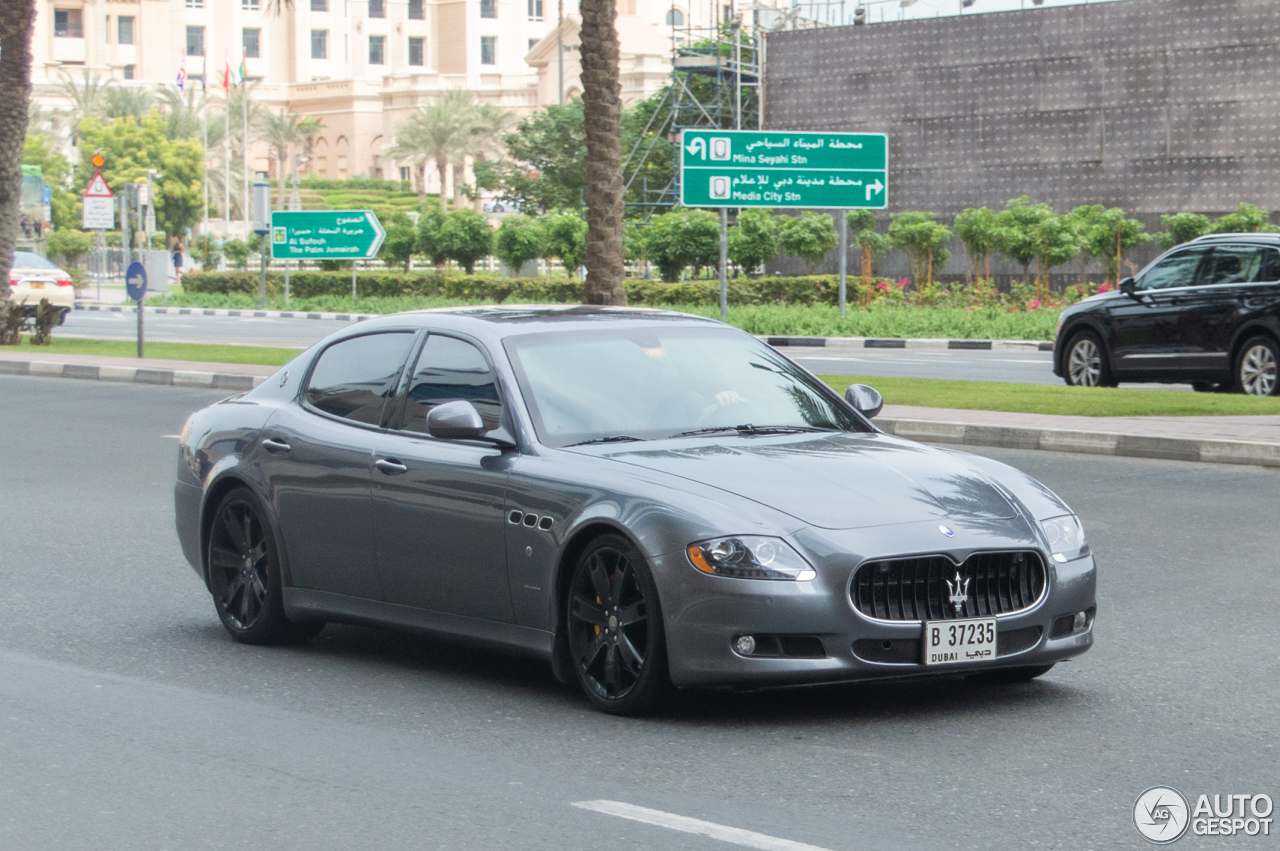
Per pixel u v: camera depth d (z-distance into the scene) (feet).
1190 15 173.58
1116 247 165.89
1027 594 23.39
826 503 22.99
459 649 29.35
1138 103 177.06
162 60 512.22
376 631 31.14
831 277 159.84
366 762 21.70
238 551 30.07
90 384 87.20
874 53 193.98
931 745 22.17
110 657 28.66
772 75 201.98
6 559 38.50
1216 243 71.15
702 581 22.21
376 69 561.84
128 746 22.68
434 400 27.04
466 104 417.08
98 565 37.78
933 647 22.39
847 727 23.17
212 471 30.19
